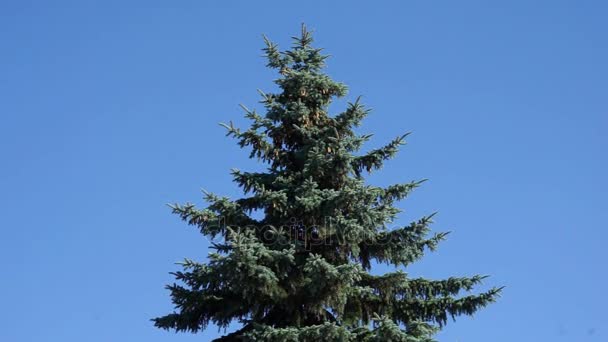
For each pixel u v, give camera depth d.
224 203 24.53
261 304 25.08
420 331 23.64
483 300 24.75
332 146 25.58
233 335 25.22
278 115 26.48
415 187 25.39
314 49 27.72
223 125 25.86
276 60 27.67
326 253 25.83
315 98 26.92
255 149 26.22
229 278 23.23
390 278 24.69
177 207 24.44
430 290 25.16
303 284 24.22
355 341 23.91
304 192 24.78
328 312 25.88
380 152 25.80
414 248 25.45
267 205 25.08
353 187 25.28
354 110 26.38
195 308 24.92
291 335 23.02
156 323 25.06
